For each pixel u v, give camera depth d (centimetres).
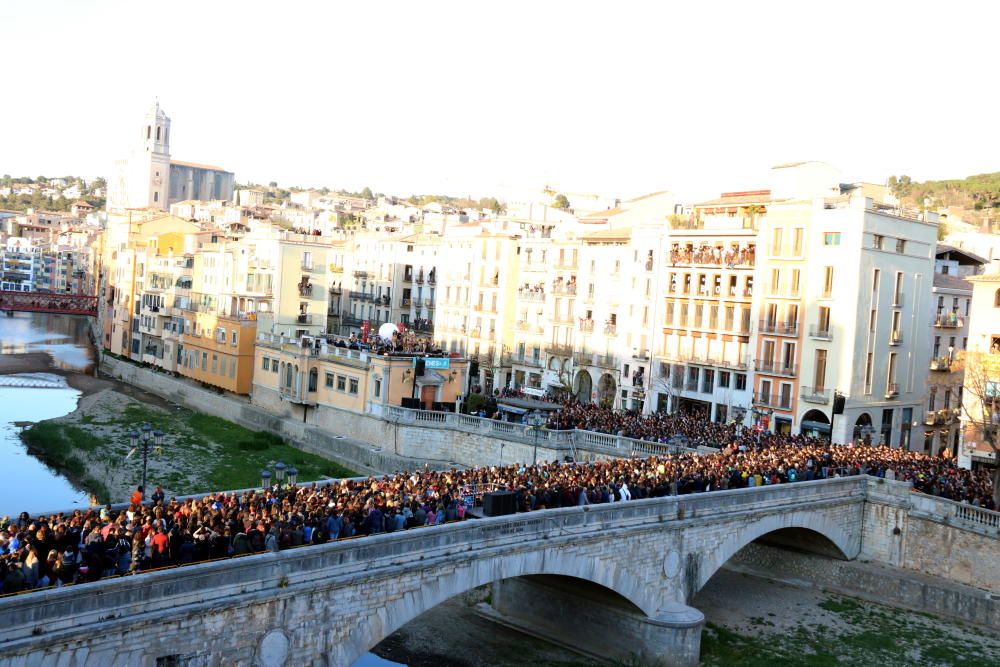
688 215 10412
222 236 14512
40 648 2584
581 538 4181
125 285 14200
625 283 10394
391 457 7750
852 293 8338
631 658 4675
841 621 5353
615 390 10469
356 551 3322
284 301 10838
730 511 5041
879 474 6234
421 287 13412
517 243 11819
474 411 8481
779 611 5503
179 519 3275
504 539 3878
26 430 9100
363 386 8488
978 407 6919
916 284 9019
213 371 11044
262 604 3077
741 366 9156
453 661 4597
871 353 8562
